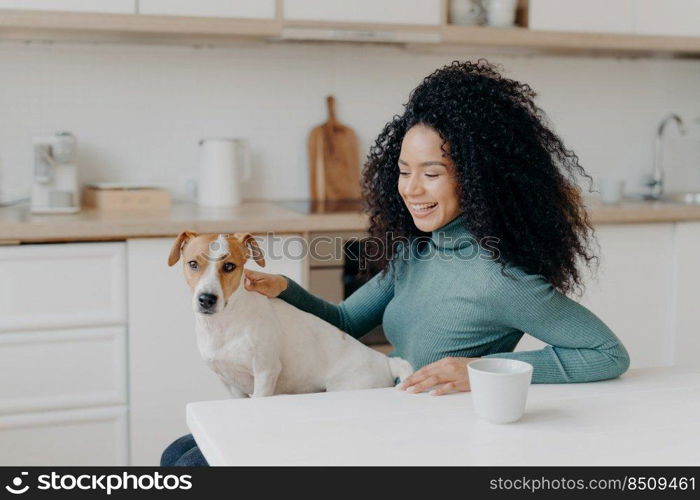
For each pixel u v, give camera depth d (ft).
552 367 3.96
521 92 4.47
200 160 9.49
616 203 9.98
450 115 4.17
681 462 2.93
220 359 4.32
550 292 4.10
